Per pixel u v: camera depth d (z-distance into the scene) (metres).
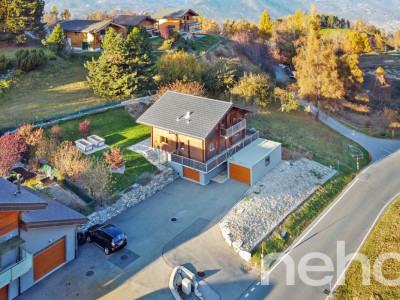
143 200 32.56
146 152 37.28
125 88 46.91
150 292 22.17
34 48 57.12
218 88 55.62
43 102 44.97
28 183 30.09
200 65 56.00
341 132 55.97
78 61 60.56
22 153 32.81
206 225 28.98
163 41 74.50
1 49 60.53
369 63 101.31
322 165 41.59
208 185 35.22
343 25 170.00
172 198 32.91
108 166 34.25
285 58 94.81
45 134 36.81
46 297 21.50
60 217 23.22
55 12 121.25
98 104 45.22
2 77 49.47
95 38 65.88
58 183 30.47
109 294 21.94
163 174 34.69
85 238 26.62
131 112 45.34
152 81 50.56
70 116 40.78
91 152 36.19
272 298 22.48
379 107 76.00
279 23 129.62
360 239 29.16
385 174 41.88
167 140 36.78
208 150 35.06
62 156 31.06
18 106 43.09
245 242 27.25
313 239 29.11
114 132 40.91
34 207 20.42
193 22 84.38
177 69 50.88
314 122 56.78
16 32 64.19
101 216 28.56
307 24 104.94
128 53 47.91
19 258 20.81
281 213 31.59
